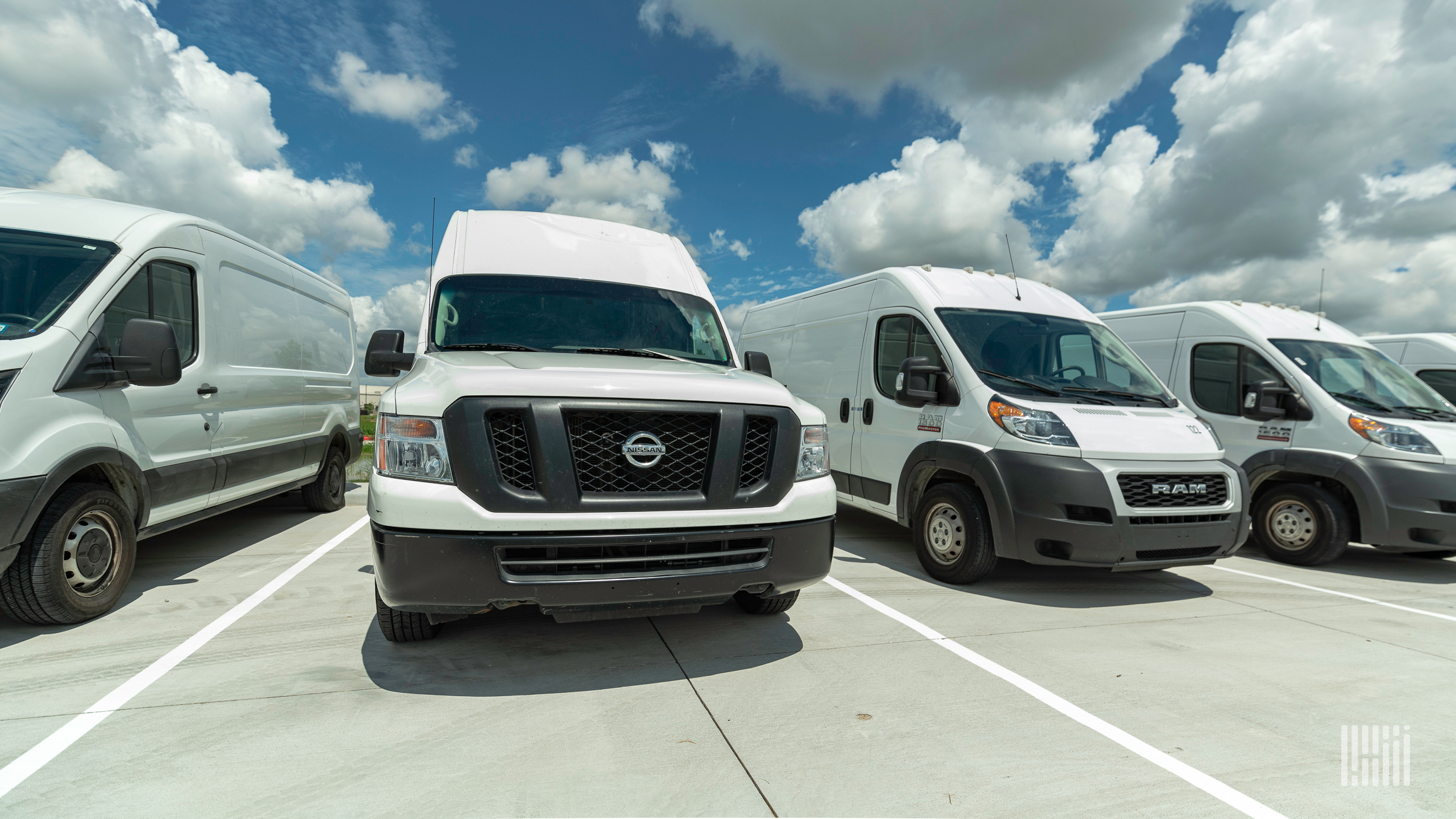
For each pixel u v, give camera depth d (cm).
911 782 230
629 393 287
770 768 237
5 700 276
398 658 325
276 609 394
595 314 420
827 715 278
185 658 321
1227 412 654
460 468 272
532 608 400
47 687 288
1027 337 536
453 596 271
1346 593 504
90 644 336
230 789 217
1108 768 243
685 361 388
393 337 404
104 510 374
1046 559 440
